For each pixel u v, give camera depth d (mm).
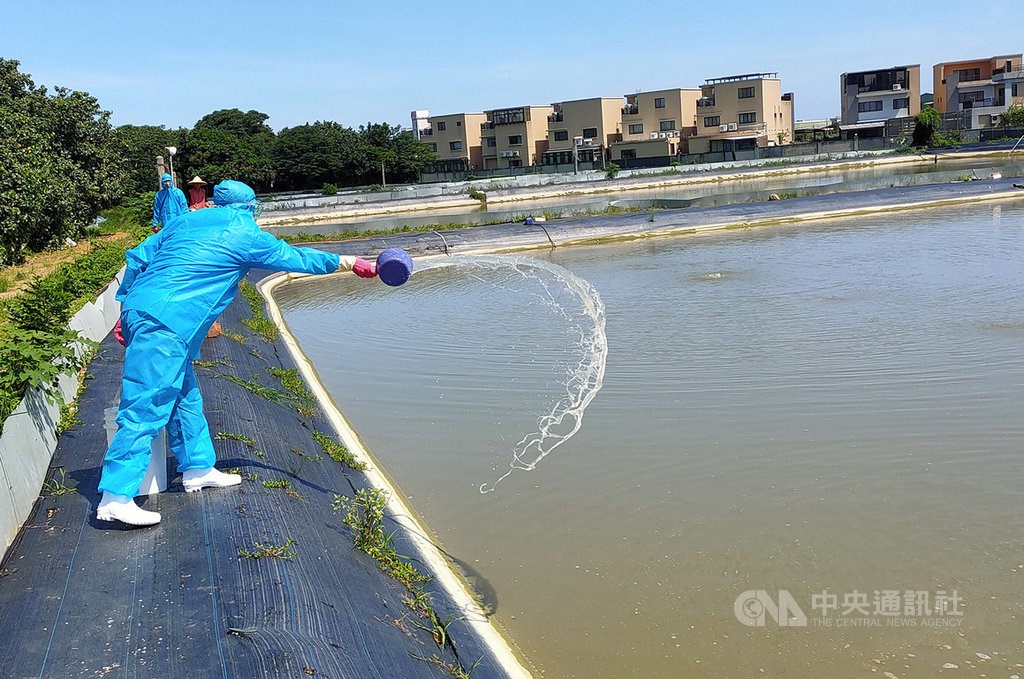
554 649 4867
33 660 3746
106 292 11672
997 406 8359
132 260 5117
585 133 74688
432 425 8844
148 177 59031
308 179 64438
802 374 9805
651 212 26359
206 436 5496
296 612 4184
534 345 12047
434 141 81938
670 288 15883
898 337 11188
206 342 10047
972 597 5188
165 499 5379
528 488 7098
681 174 57125
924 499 6492
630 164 65438
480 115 80375
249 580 4410
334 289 18781
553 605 5328
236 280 5000
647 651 4816
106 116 30391
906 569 5539
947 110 81125
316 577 4648
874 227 22609
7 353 6598
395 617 4676
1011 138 63469
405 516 6480
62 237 23516
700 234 24250
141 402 4770
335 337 13477
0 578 4480
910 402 8617
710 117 71812
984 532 5953
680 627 5031
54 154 26422
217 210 5039
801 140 77938
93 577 4441
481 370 10867
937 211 25203
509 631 5062
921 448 7445
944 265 16172
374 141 69500
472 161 80500
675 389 9508
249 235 4938
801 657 4695
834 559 5703
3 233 19859
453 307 15359
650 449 7766
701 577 5566
